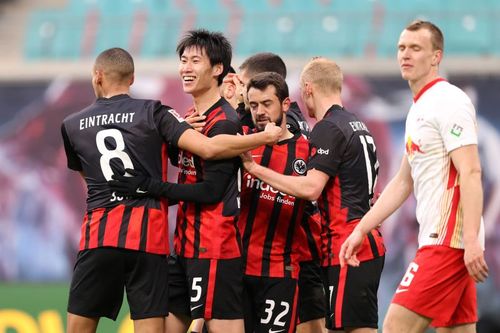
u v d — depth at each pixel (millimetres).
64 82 51219
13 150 50188
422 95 16141
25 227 48875
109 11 66000
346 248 16500
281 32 61344
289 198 18250
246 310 18484
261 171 17172
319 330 19938
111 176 16453
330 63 18766
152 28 64062
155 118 16656
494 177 44406
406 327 15617
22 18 67000
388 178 45438
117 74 17016
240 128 17422
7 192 49406
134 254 16391
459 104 15453
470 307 16078
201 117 17234
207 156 16406
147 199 16609
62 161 49531
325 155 17719
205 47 17266
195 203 17234
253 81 17656
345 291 17781
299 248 18969
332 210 18047
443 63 48500
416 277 15602
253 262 18188
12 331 36344
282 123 18141
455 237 15438
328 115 18234
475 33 59000
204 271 17016
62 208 48719
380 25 60875
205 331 18969
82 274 16641
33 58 64562
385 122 46406
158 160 16688
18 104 51281
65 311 36125
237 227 17391
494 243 43000
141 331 16531
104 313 16891
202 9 64812
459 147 15250
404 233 42781
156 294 16562
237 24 62875
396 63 48781
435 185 15664
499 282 42469
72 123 16938
